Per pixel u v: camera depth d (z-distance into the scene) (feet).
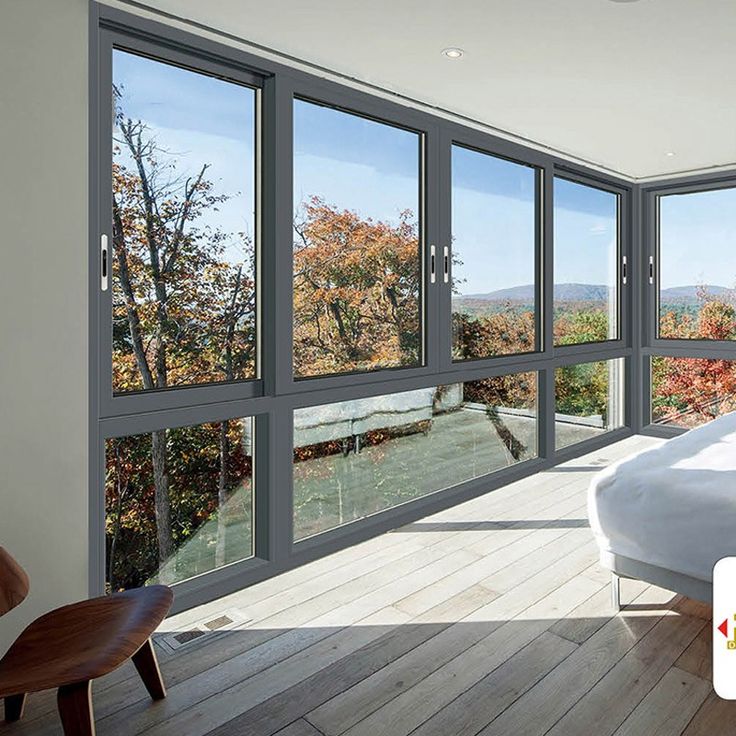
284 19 8.89
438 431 13.79
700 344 18.85
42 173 7.55
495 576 10.38
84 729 5.64
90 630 6.35
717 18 8.88
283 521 10.59
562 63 10.46
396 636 8.58
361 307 11.89
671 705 7.06
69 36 7.72
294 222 10.71
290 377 10.57
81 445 8.00
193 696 7.32
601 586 9.98
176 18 8.73
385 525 12.30
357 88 11.32
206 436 9.89
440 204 13.19
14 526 7.45
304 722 6.86
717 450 10.06
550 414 16.67
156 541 9.36
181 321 9.45
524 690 7.37
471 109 12.76
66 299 7.80
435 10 8.66
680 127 13.97
